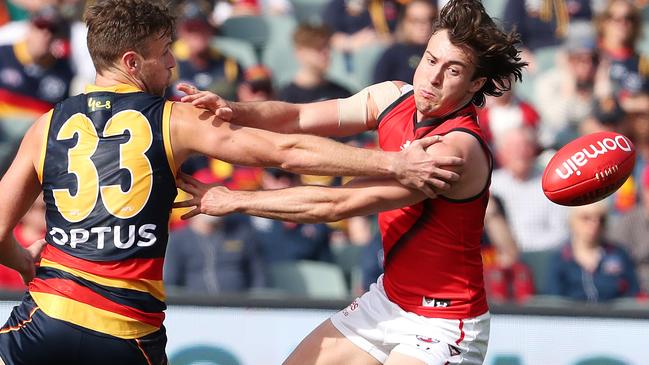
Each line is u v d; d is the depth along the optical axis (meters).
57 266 13.30
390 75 29.84
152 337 13.49
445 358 14.62
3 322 21.91
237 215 25.53
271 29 31.94
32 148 13.65
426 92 14.05
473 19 13.82
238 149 13.43
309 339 15.52
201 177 26.02
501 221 26.19
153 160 13.30
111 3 13.73
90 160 13.27
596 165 14.47
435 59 13.99
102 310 13.16
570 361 22.98
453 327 14.73
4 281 24.22
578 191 14.48
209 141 13.44
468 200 14.20
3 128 28.25
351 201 13.59
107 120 13.40
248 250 25.36
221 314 22.70
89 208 13.22
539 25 32.78
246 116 14.70
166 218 13.52
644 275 26.03
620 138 14.82
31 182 13.73
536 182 27.09
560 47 32.31
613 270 25.77
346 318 15.45
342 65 31.22
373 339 15.12
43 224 24.02
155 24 13.74
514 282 25.88
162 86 14.02
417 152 13.53
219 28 31.55
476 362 15.11
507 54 14.11
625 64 31.47
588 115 30.02
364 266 25.38
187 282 24.98
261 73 29.02
